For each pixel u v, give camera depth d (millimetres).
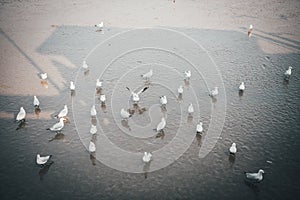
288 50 32688
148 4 44562
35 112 23734
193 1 45812
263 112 24047
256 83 27562
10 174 18688
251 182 18266
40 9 42031
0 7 42219
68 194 17547
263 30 37000
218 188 17969
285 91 26438
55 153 20250
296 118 23422
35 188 17859
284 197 17422
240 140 21422
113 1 45375
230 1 45750
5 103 24562
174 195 17547
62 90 26344
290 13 41781
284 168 19234
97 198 17344
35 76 28031
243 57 31547
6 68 29094
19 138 21328
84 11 41812
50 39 34469
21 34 35375
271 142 21234
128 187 18000
